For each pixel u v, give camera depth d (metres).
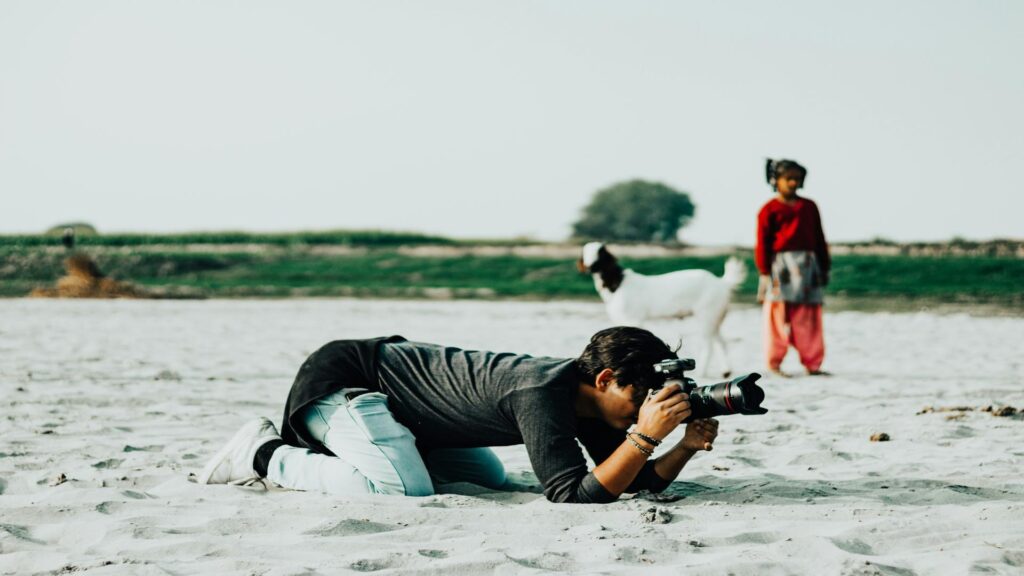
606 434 3.99
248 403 6.86
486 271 35.41
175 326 14.97
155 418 6.12
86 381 7.98
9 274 32.72
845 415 6.46
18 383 7.78
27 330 13.79
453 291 27.00
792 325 9.13
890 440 5.42
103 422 5.91
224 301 23.03
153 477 4.22
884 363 10.19
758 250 9.21
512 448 5.43
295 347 11.56
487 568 2.92
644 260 34.75
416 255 39.97
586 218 89.12
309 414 4.02
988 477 4.29
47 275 32.69
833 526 3.47
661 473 3.96
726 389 3.57
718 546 3.26
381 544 3.20
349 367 4.05
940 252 33.25
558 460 3.69
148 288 27.45
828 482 4.30
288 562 3.01
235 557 3.06
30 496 3.82
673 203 87.38
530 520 3.53
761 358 10.94
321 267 36.88
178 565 2.95
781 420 6.26
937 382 8.36
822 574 2.91
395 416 4.01
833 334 14.20
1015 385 8.09
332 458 3.96
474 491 4.15
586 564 3.01
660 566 3.00
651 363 3.70
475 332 14.31
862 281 28.56
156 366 9.17
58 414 6.21
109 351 10.74
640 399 3.72
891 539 3.30
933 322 16.48
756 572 2.92
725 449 5.20
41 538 3.30
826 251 9.34
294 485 4.00
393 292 26.83
